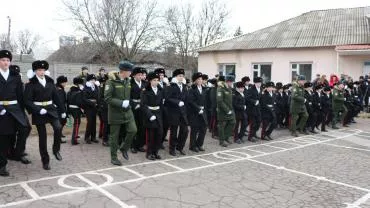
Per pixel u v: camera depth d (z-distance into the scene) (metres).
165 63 33.59
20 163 6.93
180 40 35.59
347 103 13.77
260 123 10.45
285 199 5.35
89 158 7.52
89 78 8.94
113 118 6.97
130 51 28.45
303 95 11.41
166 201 5.10
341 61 19.92
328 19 22.97
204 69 25.23
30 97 6.25
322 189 5.88
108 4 27.59
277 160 7.87
